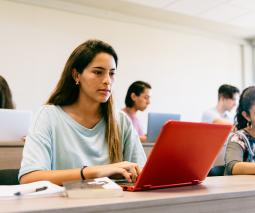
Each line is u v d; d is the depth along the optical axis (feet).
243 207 2.54
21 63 12.75
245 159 5.11
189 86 16.48
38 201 2.12
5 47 12.53
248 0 13.07
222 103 13.17
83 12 13.91
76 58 3.97
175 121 2.49
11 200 2.19
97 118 4.22
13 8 12.76
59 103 4.13
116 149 4.17
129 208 2.04
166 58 15.94
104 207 1.96
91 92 3.88
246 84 18.26
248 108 5.36
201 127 2.71
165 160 2.64
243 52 18.40
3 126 7.15
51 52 13.34
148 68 15.42
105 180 2.70
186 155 2.77
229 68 17.90
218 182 3.23
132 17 14.97
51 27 13.41
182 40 16.48
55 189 2.48
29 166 3.32
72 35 13.79
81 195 2.24
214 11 14.23
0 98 8.86
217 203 2.40
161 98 15.64
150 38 15.57
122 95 14.66
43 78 13.11
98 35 14.34
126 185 2.75
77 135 3.98
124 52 14.89
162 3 13.39
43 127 3.79
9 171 3.90
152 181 2.69
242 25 16.11
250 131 5.38
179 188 2.80
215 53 17.47
